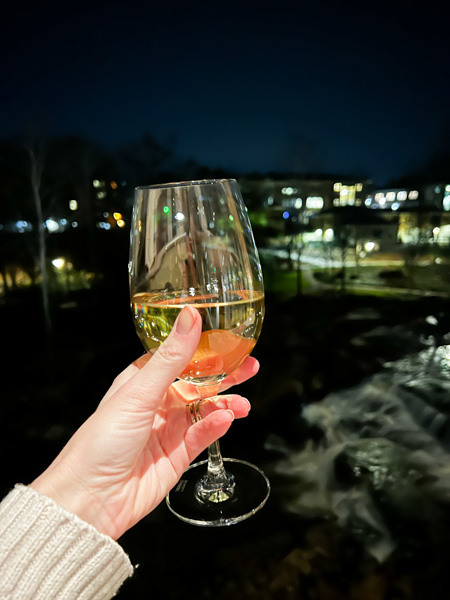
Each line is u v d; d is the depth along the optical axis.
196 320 0.30
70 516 0.29
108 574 0.30
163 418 0.42
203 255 0.32
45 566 0.28
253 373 0.52
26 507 0.28
